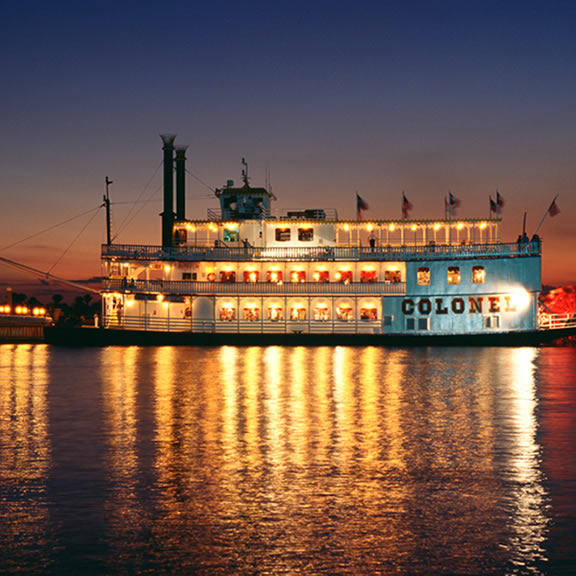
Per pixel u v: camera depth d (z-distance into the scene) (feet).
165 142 302.86
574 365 190.60
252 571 50.14
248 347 259.80
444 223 276.00
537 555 52.60
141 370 178.29
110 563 51.24
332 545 54.34
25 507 62.39
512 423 101.65
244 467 75.82
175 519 59.57
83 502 63.77
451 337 260.62
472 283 264.52
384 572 49.98
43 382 152.76
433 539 55.47
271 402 122.31
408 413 110.52
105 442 88.12
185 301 270.26
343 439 89.97
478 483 69.77
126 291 268.00
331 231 277.44
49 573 49.70
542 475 72.69
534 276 264.31
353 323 267.18
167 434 93.20
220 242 280.31
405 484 69.46
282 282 268.82
